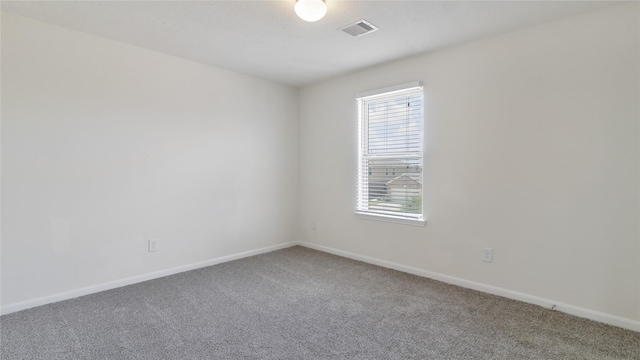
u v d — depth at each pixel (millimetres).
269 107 4027
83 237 2645
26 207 2387
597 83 2207
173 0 2119
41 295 2453
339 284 2924
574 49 2291
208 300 2557
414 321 2219
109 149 2768
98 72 2695
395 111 3373
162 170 3094
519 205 2549
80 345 1893
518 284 2566
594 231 2230
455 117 2889
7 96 2303
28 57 2377
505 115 2604
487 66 2693
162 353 1821
